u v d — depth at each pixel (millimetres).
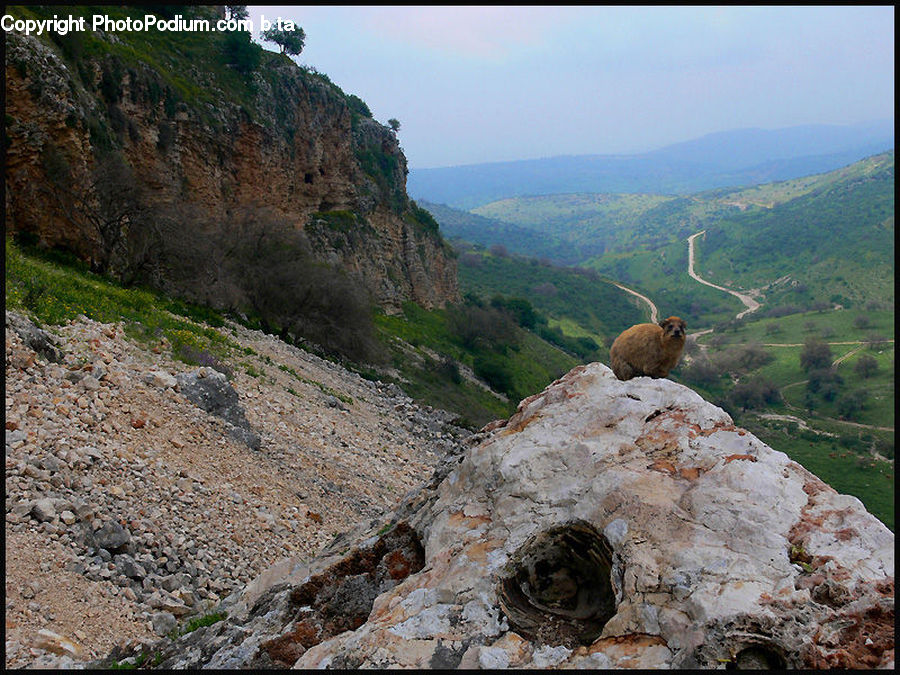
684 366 85125
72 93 27266
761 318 124500
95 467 10859
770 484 5164
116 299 21344
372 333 39250
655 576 4668
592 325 115875
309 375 27906
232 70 48906
